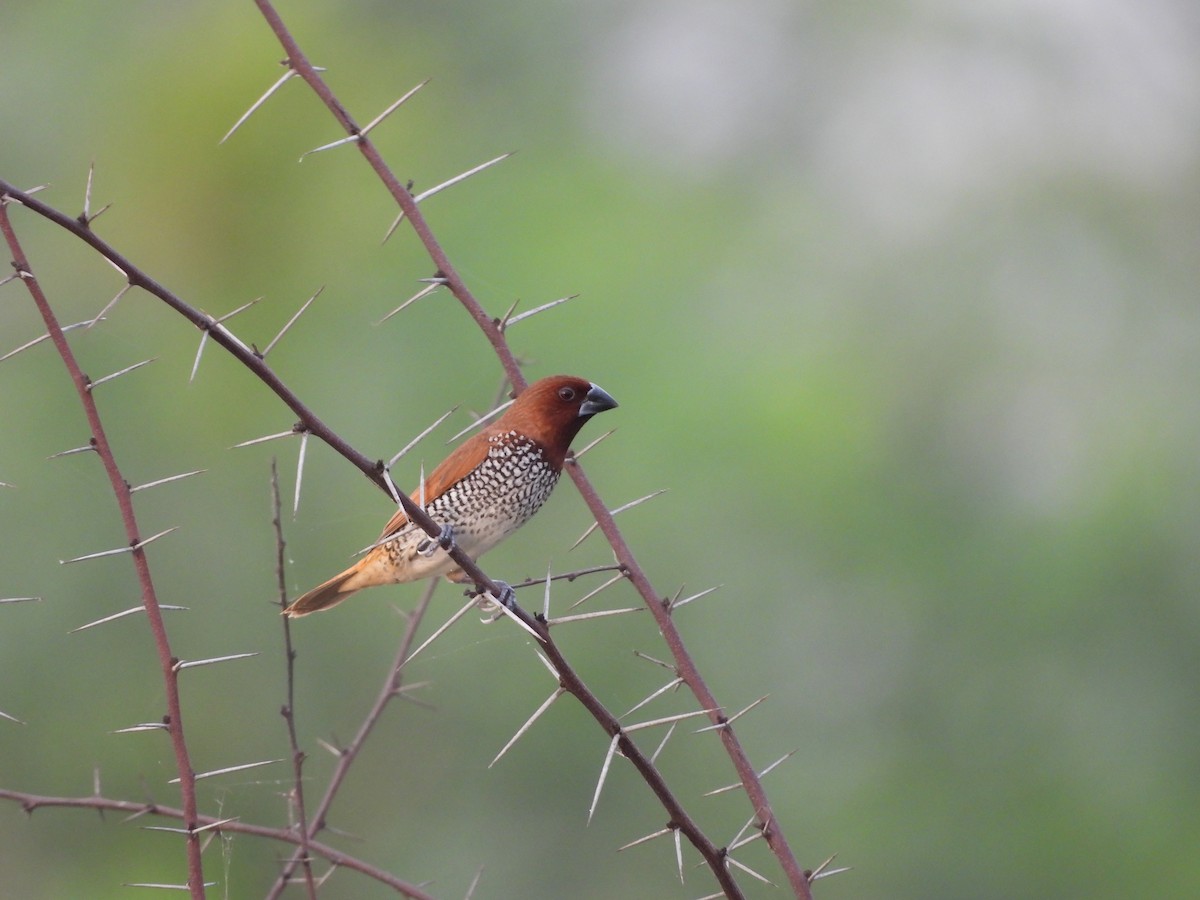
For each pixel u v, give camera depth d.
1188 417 13.81
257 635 12.28
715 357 13.84
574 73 15.95
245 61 13.32
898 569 13.21
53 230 13.17
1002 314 14.62
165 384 12.77
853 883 12.24
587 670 12.64
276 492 6.86
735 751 6.11
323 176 13.62
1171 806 12.45
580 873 12.30
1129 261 14.89
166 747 11.84
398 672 7.66
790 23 16.17
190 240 13.03
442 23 15.53
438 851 12.15
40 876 11.43
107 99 13.57
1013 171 15.34
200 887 5.43
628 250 14.39
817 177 15.74
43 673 11.75
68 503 12.23
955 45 15.88
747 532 13.04
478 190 14.55
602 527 6.57
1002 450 13.98
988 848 12.32
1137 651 12.91
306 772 12.13
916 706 12.86
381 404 12.97
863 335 14.45
